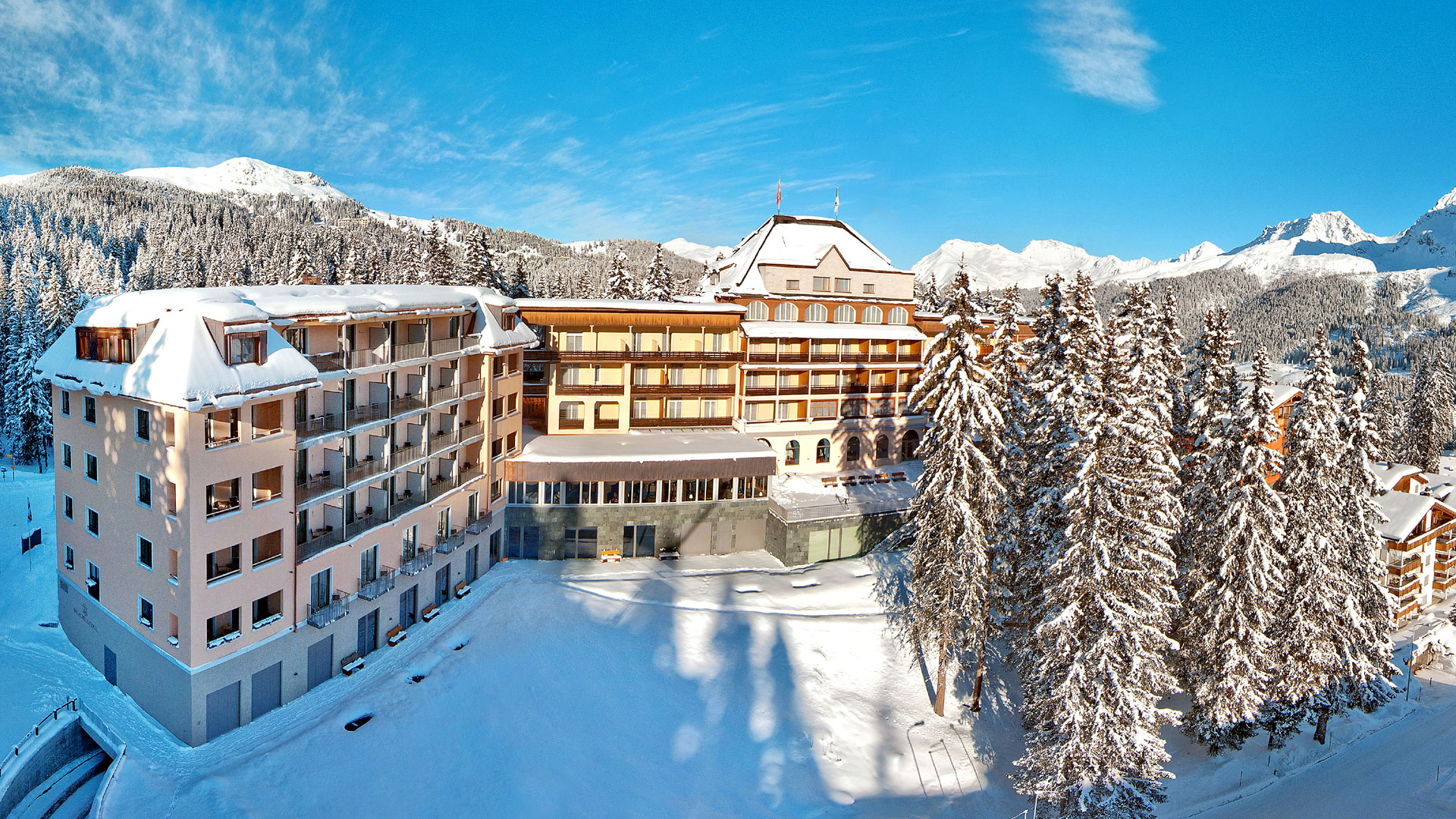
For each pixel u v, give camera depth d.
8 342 78.50
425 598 37.94
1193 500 38.78
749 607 40.94
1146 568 29.33
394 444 35.81
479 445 42.56
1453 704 45.12
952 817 30.09
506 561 45.12
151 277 148.62
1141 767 28.59
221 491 27.30
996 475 35.19
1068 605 29.27
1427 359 118.56
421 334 37.84
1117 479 28.47
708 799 28.75
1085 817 27.70
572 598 40.00
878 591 43.88
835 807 29.48
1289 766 37.09
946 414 34.03
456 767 27.84
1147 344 41.38
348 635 32.97
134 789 24.61
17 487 60.19
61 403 32.00
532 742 29.62
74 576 32.75
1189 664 37.12
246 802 24.72
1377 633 40.97
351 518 33.75
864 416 60.47
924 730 34.78
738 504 47.91
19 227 189.25
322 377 30.08
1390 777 36.75
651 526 46.56
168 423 26.06
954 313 34.66
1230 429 35.38
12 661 31.56
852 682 36.91
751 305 58.97
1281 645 36.72
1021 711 36.78
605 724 31.50
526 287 87.81
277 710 29.64
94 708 28.61
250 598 28.12
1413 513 53.91
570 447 47.69
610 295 83.50
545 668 34.03
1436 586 59.59
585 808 26.98
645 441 50.78
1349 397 41.53
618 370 54.66
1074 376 36.59
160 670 27.70
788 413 58.16
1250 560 33.59
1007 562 36.81
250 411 27.45
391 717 29.70
